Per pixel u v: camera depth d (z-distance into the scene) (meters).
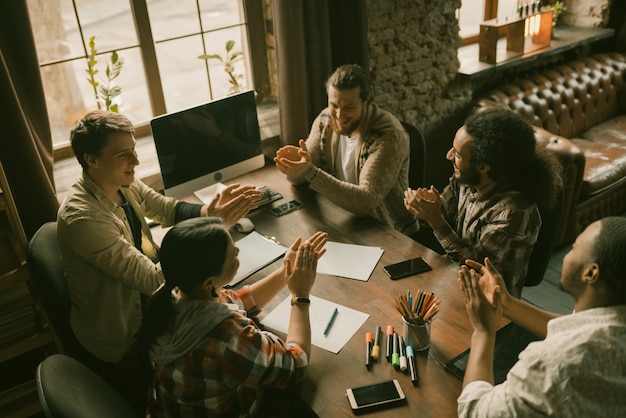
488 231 1.74
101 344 1.74
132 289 1.74
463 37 3.84
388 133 2.18
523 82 3.59
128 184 1.76
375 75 3.13
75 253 1.66
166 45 2.78
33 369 2.18
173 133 2.13
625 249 0.95
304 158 2.09
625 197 3.40
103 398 1.29
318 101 2.87
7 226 2.11
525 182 1.71
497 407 1.04
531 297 2.83
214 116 2.22
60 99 2.61
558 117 3.66
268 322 1.63
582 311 1.02
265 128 2.88
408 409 1.30
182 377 1.22
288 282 1.49
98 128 1.61
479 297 1.32
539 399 0.97
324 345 1.51
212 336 1.21
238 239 2.05
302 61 2.63
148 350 1.28
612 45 4.16
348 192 2.10
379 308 1.65
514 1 3.83
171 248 1.20
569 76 3.72
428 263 1.83
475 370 1.22
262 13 2.91
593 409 0.94
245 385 1.25
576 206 3.06
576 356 0.94
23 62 2.07
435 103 3.47
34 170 2.08
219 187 2.43
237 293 1.62
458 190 2.07
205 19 2.82
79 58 2.57
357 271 1.81
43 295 1.71
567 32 3.97
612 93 3.94
